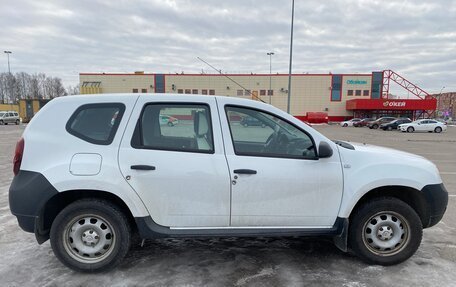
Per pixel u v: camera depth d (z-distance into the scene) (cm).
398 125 3909
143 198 312
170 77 6125
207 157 317
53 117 323
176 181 312
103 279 314
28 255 365
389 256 340
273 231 324
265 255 368
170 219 318
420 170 338
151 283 307
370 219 339
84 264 320
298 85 6134
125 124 319
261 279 315
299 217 326
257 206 320
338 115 6169
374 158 339
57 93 9494
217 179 314
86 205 316
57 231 317
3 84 8900
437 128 3456
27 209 308
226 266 341
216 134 323
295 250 382
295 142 334
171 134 324
